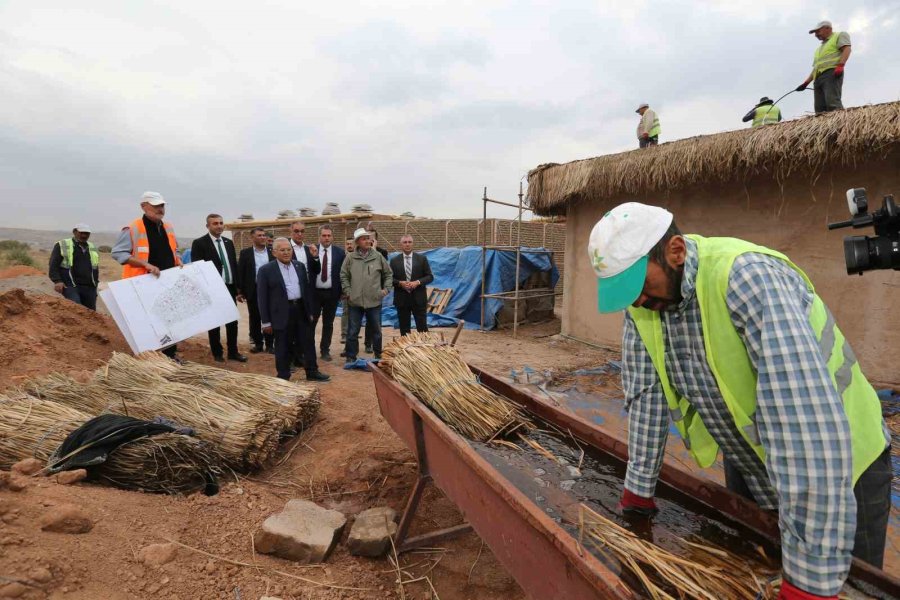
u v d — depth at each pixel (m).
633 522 1.95
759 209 6.82
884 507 1.60
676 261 1.48
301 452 4.27
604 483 2.33
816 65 7.49
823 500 1.15
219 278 6.30
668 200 7.79
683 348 1.65
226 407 3.98
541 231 17.42
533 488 2.29
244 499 3.29
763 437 1.30
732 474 2.22
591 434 2.73
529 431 2.90
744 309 1.34
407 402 2.83
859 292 6.06
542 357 8.09
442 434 2.32
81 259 8.12
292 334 6.46
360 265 7.14
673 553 1.74
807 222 6.41
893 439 4.38
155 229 6.20
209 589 2.39
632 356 1.96
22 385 4.40
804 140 5.70
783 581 1.26
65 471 2.93
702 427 1.93
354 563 2.88
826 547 1.16
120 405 3.96
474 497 2.13
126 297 5.62
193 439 3.34
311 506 3.16
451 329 11.00
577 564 1.38
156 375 4.63
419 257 8.13
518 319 11.63
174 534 2.70
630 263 1.43
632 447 2.00
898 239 2.00
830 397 1.18
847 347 1.56
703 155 6.68
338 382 6.40
